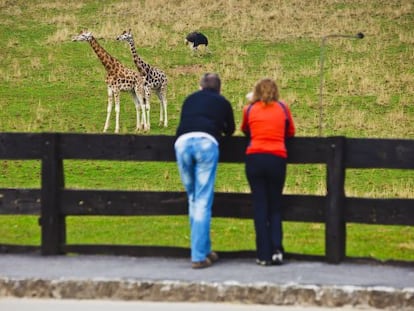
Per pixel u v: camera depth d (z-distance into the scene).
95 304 23.12
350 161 26.11
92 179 50.16
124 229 34.81
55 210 27.06
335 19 91.25
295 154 26.25
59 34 87.38
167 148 27.00
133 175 51.34
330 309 22.72
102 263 26.03
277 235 25.62
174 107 69.88
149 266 25.62
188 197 26.25
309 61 79.38
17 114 66.12
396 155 25.88
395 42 84.38
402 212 25.81
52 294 23.84
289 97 68.94
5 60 80.44
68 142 27.06
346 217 26.16
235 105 67.12
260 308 22.75
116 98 63.31
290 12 94.12
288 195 26.38
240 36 87.50
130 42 63.94
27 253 27.47
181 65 79.56
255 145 25.39
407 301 22.70
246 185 48.31
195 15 94.44
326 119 64.69
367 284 23.38
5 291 23.95
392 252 30.66
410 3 95.94
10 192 27.31
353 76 74.88
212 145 25.12
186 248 26.80
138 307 22.81
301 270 25.08
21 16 94.75
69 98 71.00
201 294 23.36
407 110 67.31
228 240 32.66
